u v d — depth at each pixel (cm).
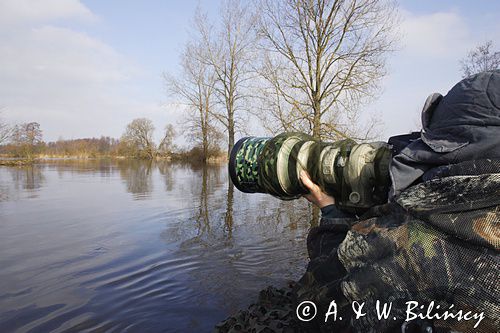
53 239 672
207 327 349
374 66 1165
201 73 3416
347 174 156
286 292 341
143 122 5909
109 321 359
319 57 1152
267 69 1205
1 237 684
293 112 1189
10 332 339
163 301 405
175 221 835
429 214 114
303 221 841
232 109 3031
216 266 524
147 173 2416
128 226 784
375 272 124
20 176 2108
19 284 453
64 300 407
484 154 112
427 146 126
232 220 852
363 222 135
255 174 190
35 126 5194
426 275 114
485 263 106
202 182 1759
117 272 498
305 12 1138
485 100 113
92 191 1392
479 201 110
